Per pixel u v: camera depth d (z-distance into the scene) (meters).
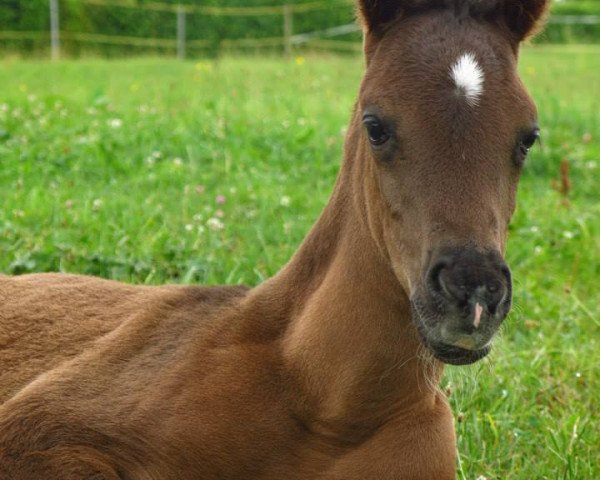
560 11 32.38
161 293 4.93
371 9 3.98
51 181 9.75
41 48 25.89
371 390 4.17
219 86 17.25
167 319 4.70
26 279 5.37
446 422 4.39
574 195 10.91
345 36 28.62
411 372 4.18
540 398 6.14
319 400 4.21
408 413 4.27
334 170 10.68
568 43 31.36
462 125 3.62
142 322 4.71
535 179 11.38
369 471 4.21
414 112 3.67
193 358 4.41
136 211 8.45
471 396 5.59
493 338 3.67
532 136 3.77
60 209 8.33
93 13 27.06
